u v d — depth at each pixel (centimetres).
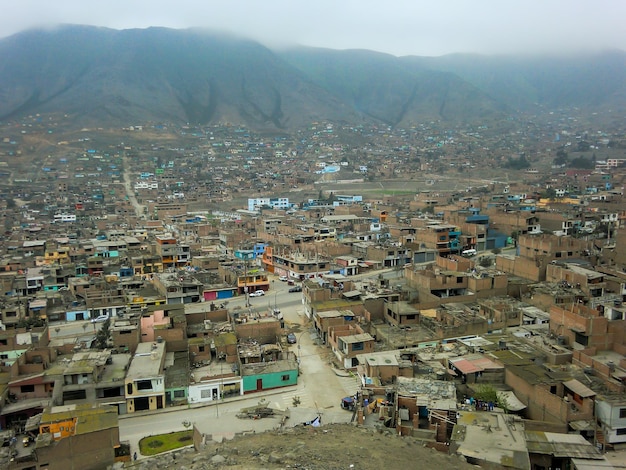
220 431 5281
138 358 7844
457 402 5519
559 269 10994
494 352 7231
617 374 6306
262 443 4197
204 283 13238
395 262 14875
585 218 17588
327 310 9931
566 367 6712
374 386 6488
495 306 9538
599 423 5694
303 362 8738
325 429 4716
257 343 9000
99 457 5453
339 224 19612
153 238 17925
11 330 9175
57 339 9975
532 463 4859
